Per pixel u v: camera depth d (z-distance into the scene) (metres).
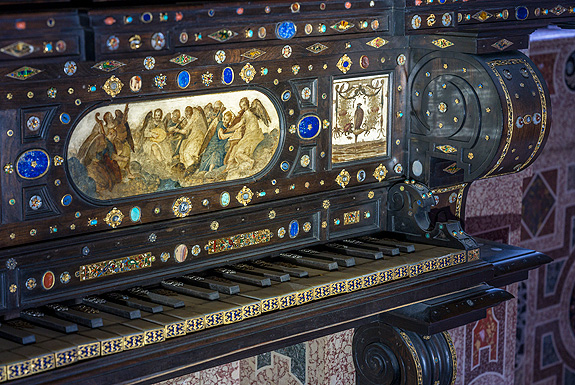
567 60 5.08
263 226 2.99
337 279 2.80
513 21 3.13
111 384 2.31
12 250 2.44
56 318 2.46
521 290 5.23
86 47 2.33
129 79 2.58
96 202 2.60
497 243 3.60
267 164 2.97
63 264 2.56
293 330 2.66
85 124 2.54
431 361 3.28
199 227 2.83
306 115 3.02
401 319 3.11
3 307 2.46
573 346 5.61
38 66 2.37
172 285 2.73
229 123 2.84
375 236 3.29
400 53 3.22
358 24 3.01
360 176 3.22
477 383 4.43
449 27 3.04
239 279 2.77
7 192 2.42
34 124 2.43
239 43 2.68
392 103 3.25
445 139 3.19
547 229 5.26
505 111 3.02
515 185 4.50
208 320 2.50
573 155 5.27
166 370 2.41
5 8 2.25
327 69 3.03
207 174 2.83
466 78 3.10
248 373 3.94
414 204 3.24
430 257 3.05
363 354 3.41
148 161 2.69
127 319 2.46
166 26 2.44
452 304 3.15
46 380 2.21
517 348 5.29
